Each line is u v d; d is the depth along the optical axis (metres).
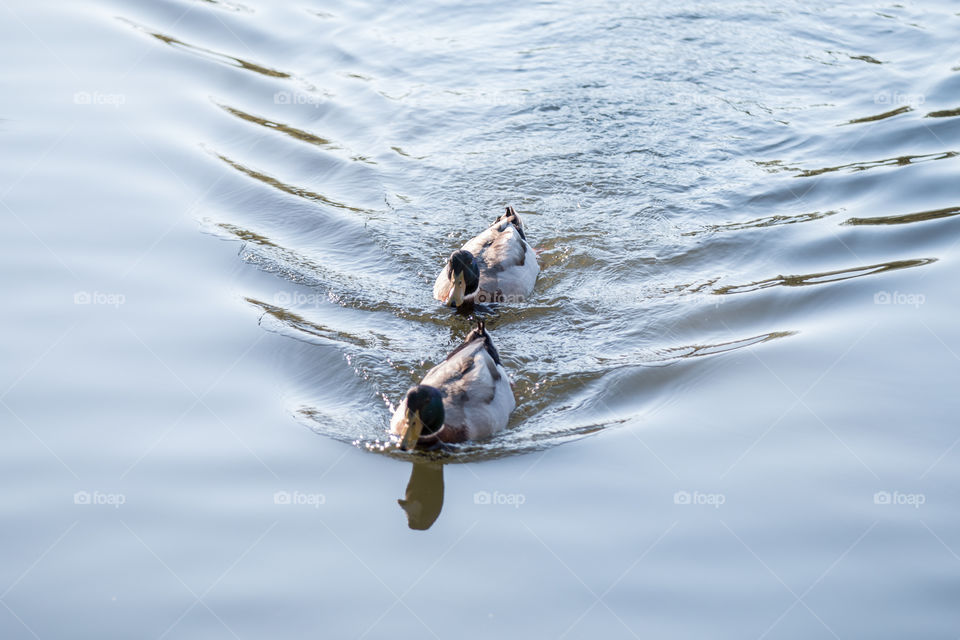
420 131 14.42
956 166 13.22
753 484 8.35
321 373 9.91
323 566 7.58
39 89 14.79
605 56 16.30
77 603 7.11
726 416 9.25
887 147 13.78
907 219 12.29
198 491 8.26
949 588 7.21
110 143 13.61
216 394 9.44
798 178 13.20
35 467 8.37
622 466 8.67
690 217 12.57
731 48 16.55
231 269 11.38
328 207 12.76
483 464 8.80
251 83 15.46
